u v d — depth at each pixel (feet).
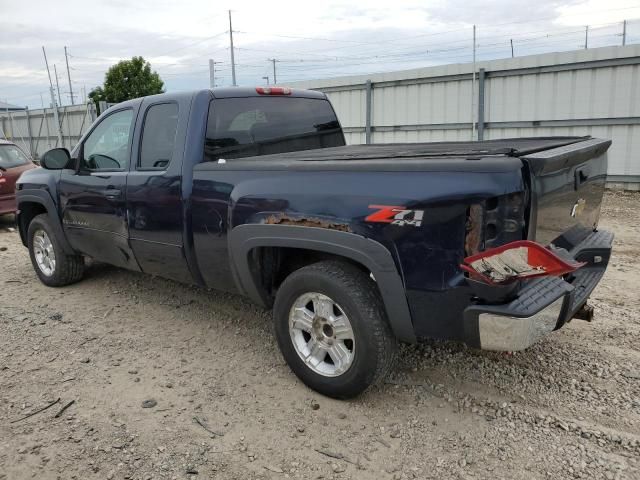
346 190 9.79
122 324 15.25
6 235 29.35
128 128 14.80
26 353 13.46
